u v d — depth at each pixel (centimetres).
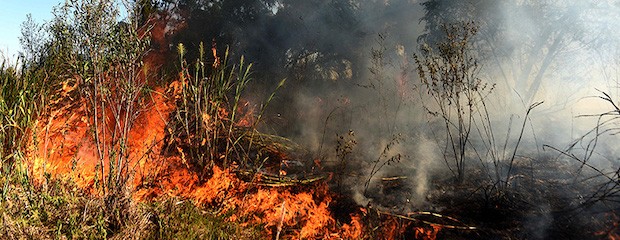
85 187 254
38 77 309
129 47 242
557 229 229
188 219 233
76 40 235
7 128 264
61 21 231
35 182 244
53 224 208
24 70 319
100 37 233
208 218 243
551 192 266
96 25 231
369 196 287
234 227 239
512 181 287
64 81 309
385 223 251
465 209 260
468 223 244
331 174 320
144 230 216
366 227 246
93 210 219
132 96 259
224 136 361
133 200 229
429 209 264
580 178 278
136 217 218
